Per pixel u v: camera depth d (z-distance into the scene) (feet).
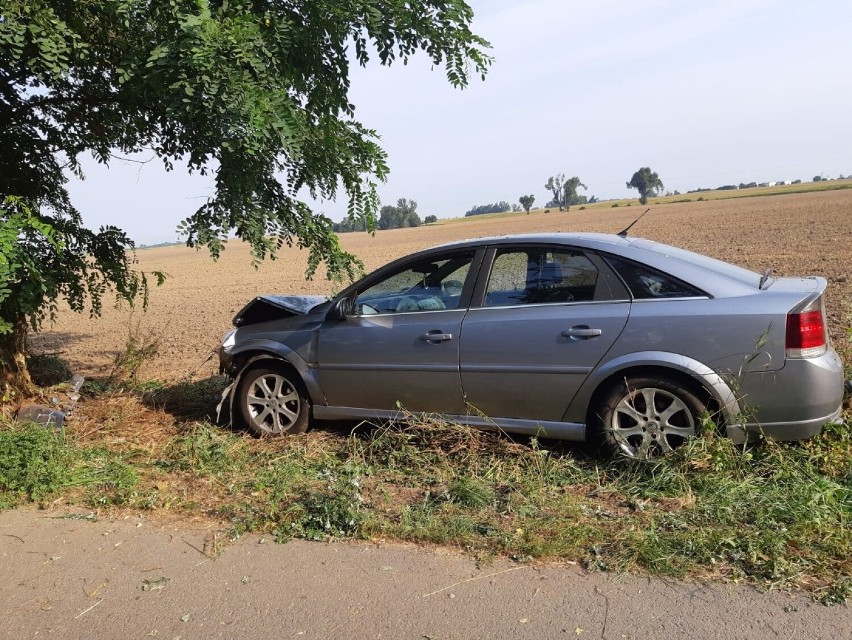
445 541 12.37
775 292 14.49
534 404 16.06
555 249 16.39
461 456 16.19
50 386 23.41
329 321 18.61
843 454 14.37
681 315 14.66
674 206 317.01
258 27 17.46
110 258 23.40
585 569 11.22
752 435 14.48
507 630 9.69
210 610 10.60
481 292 16.84
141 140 23.47
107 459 17.39
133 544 12.96
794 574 10.59
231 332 20.29
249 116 16.65
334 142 20.72
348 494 13.96
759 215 169.27
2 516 14.44
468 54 19.71
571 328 15.48
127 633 10.11
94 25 19.21
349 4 18.25
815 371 13.91
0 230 16.62
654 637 9.37
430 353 16.98
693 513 12.70
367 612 10.33
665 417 14.90
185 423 20.83
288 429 19.13
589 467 15.43
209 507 14.48
